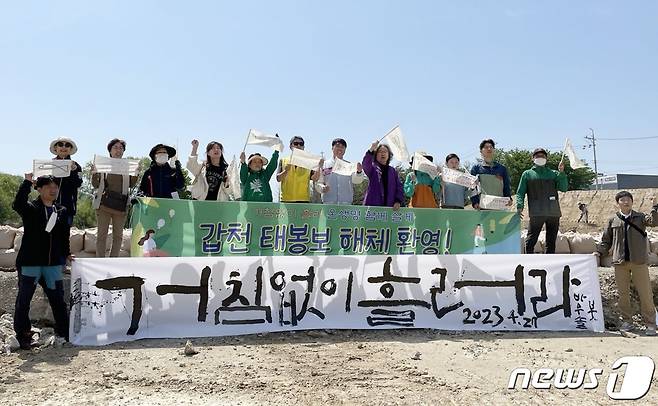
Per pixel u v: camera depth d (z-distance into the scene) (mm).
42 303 7082
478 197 9070
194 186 7824
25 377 5086
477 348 6418
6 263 8734
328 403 4520
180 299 6719
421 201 8930
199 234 7539
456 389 4938
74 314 6320
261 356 5855
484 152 9289
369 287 7297
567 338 7055
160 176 7867
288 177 8312
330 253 8000
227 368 5406
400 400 4629
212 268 6883
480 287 7535
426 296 7410
